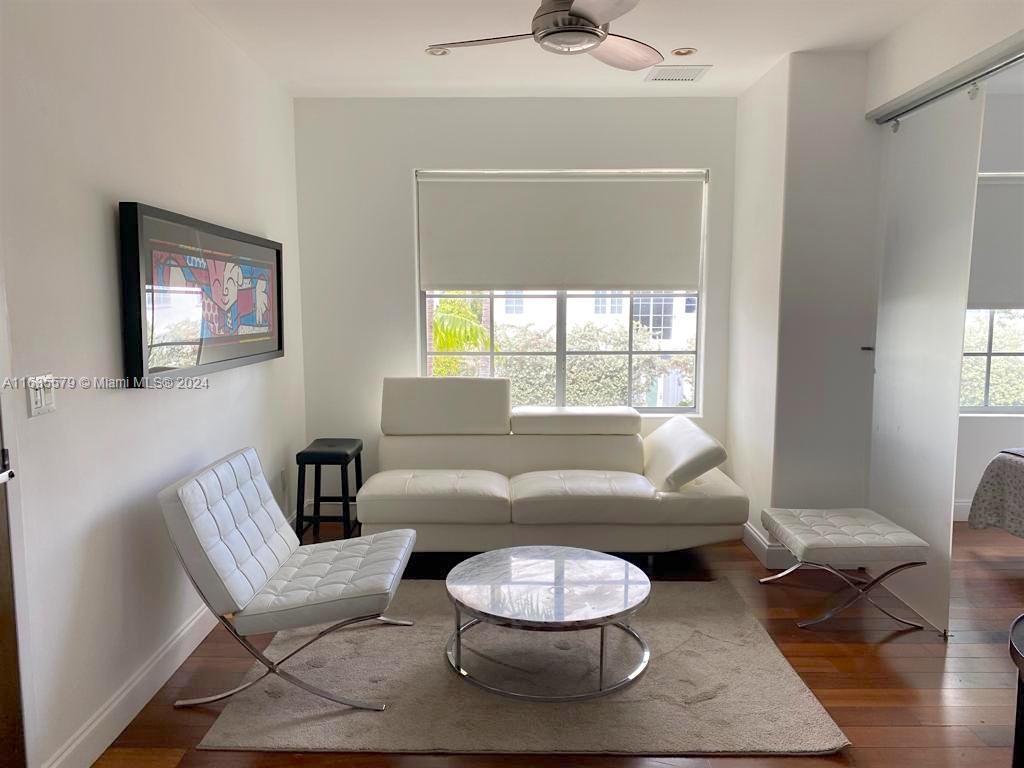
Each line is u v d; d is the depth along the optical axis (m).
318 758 2.19
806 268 3.60
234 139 3.36
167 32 2.69
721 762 2.17
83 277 2.14
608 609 2.43
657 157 4.35
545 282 4.47
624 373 4.62
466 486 3.66
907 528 3.32
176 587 2.76
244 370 3.48
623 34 3.26
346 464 3.98
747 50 3.47
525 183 4.39
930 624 3.10
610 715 2.39
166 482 2.68
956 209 2.94
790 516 3.36
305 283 4.45
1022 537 3.49
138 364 2.36
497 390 4.23
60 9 2.02
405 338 4.49
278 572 2.73
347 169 4.37
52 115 1.99
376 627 3.06
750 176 4.08
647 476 4.03
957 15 2.76
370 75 3.85
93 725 2.18
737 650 2.85
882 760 2.19
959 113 2.92
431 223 4.45
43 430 1.95
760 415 3.92
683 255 4.46
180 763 2.17
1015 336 3.56
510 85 4.05
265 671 2.70
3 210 1.79
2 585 1.79
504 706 2.45
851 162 3.55
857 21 3.12
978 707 2.47
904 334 3.35
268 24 3.09
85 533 2.15
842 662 2.78
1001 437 4.31
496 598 2.52
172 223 2.60
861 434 3.69
